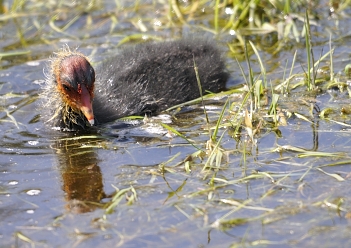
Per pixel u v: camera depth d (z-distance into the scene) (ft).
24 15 52.01
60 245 24.18
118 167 30.30
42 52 46.26
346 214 25.00
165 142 32.91
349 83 37.99
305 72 37.63
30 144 33.94
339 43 43.88
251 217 25.27
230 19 48.01
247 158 30.17
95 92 38.11
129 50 42.16
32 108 38.75
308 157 29.76
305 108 35.40
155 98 38.34
